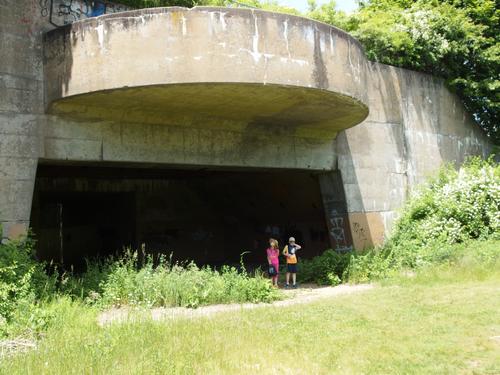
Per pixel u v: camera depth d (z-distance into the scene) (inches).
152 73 384.8
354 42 466.3
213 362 224.5
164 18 387.2
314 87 419.8
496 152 810.8
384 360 232.1
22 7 412.5
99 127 441.4
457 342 256.1
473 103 772.6
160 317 323.0
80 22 402.3
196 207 857.5
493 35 800.9
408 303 351.3
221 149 509.7
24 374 206.5
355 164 613.0
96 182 735.1
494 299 342.3
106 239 859.4
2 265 338.0
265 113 488.1
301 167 567.8
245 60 392.8
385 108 652.7
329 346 254.8
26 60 411.5
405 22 722.8
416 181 676.1
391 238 607.2
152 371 209.8
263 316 325.1
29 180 405.4
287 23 410.6
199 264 852.6
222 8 390.6
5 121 396.8
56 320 301.1
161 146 472.1
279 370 216.7
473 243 534.0
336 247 611.5
